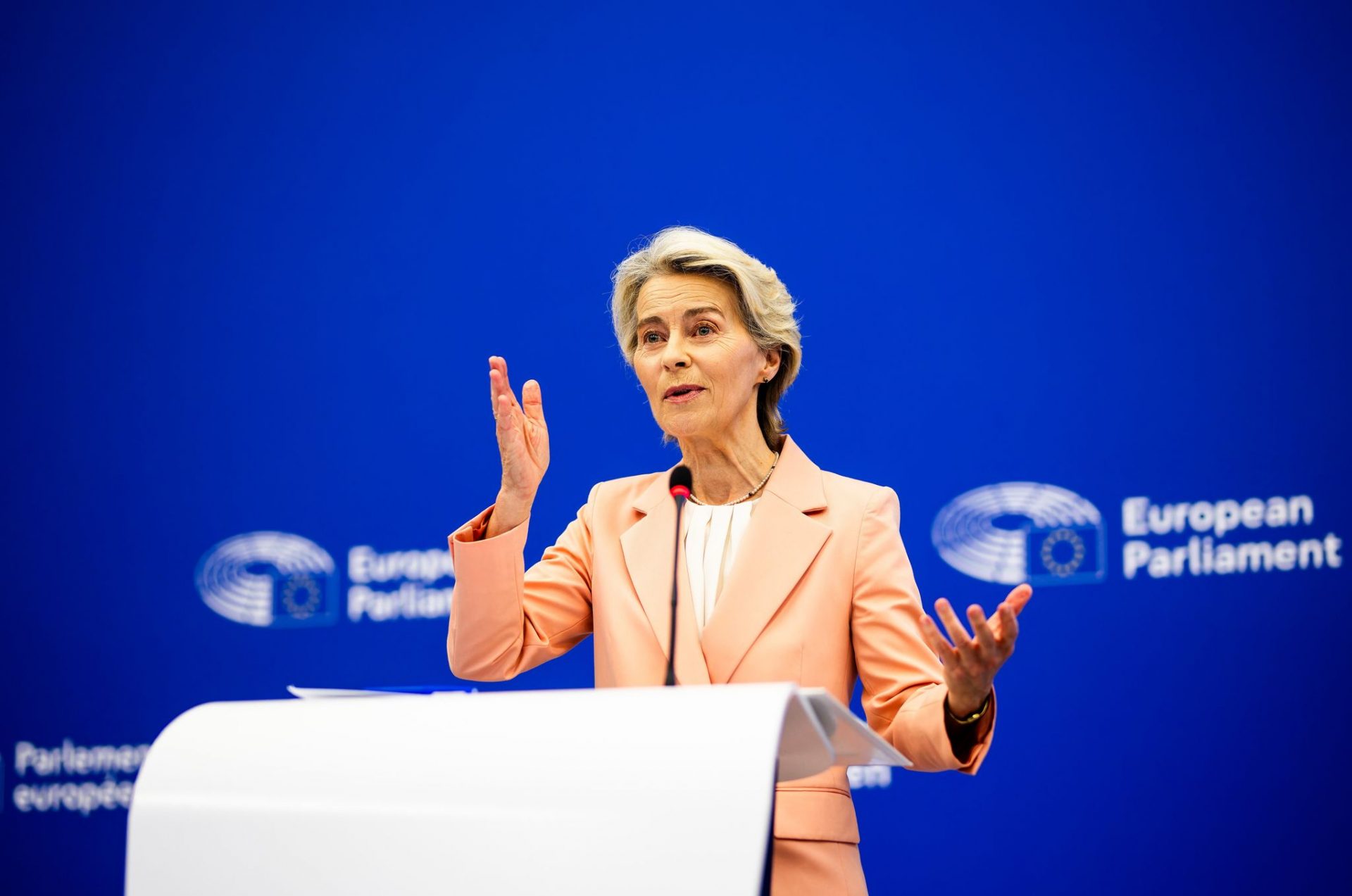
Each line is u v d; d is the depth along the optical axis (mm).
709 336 8141
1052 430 15398
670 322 8156
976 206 15688
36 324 16047
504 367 7684
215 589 15773
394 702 5547
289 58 16219
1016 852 15047
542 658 8398
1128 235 15617
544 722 5133
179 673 15680
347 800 5230
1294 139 15797
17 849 15492
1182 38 15852
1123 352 15484
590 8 16156
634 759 4836
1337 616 15328
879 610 7633
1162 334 15523
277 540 15781
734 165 15922
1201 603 15266
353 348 15961
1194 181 15703
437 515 15727
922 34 15906
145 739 15625
